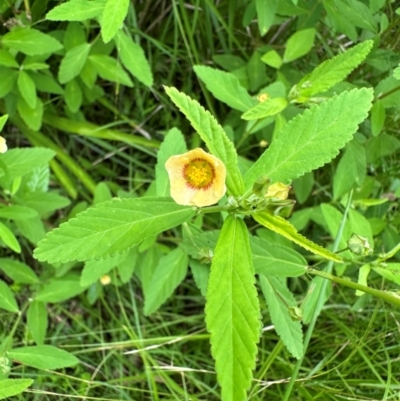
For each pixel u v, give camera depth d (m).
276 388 0.28
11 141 0.33
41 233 0.26
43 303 0.27
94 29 0.29
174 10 0.28
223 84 0.25
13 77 0.27
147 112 0.33
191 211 0.17
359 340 0.27
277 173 0.17
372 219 0.28
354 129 0.16
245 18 0.28
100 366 0.28
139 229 0.17
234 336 0.15
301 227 0.29
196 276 0.23
